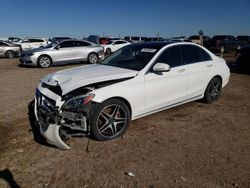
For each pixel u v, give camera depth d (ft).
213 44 85.97
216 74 19.36
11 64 50.03
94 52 48.65
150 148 12.73
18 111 18.02
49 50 43.60
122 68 15.12
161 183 10.02
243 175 10.59
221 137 14.11
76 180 10.18
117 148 12.69
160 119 16.52
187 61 17.34
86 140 13.46
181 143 13.30
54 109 12.29
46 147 12.76
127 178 10.32
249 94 23.63
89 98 12.23
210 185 9.91
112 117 13.35
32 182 10.05
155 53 15.58
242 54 38.47
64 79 13.44
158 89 15.17
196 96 18.38
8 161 11.46
